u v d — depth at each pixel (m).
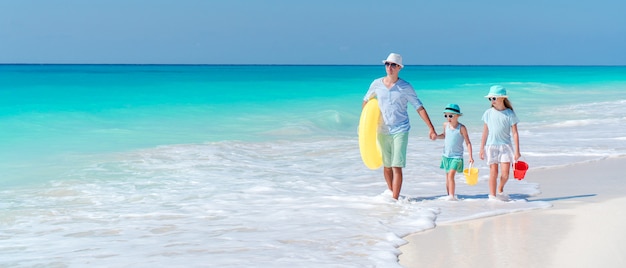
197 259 5.28
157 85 30.03
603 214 6.78
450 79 51.00
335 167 10.50
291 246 5.68
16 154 11.41
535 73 79.25
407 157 11.31
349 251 5.50
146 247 5.75
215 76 49.91
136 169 10.07
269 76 51.56
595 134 14.81
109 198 8.05
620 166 10.32
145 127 15.84
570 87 39.59
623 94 33.38
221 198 8.01
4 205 7.64
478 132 15.67
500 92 7.61
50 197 8.10
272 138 14.33
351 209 7.21
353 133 16.06
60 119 16.53
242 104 21.73
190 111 19.30
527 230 6.15
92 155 11.41
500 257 5.27
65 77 41.69
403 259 5.27
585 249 5.45
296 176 9.60
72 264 5.23
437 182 9.07
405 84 7.55
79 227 6.62
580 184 8.80
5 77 40.81
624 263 5.05
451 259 5.25
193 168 10.20
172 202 7.81
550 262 5.11
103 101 20.72
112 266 5.13
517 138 7.65
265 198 7.98
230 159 11.18
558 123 17.58
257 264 5.12
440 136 7.76
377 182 9.12
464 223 6.51
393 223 6.52
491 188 7.68
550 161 10.81
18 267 5.19
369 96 7.93
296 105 22.38
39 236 6.27
